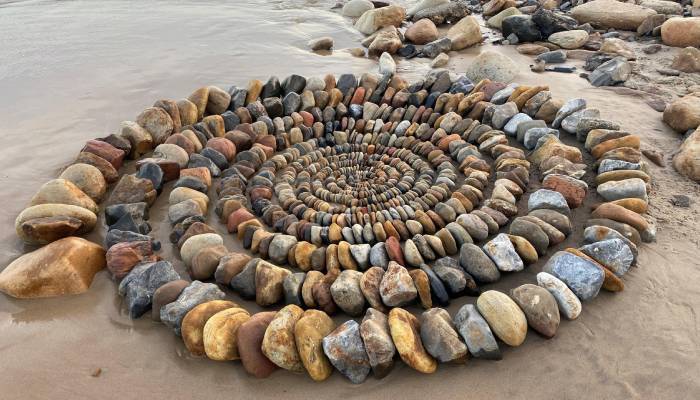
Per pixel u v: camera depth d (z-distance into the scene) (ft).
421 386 8.91
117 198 13.46
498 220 12.76
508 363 9.27
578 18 26.45
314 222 13.56
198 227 12.44
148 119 16.22
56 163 15.37
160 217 13.60
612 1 26.17
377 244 11.78
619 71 19.57
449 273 10.82
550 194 12.82
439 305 10.73
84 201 13.15
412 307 10.76
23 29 26.14
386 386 8.95
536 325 9.67
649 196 13.30
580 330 9.84
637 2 27.25
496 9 29.07
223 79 20.84
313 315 9.68
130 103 18.90
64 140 16.55
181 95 19.53
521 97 17.34
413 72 21.95
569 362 9.22
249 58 23.00
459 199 13.51
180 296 10.32
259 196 14.25
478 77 20.44
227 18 28.68
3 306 10.48
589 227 11.87
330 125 17.85
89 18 28.19
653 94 18.69
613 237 11.46
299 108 18.29
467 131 16.80
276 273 10.96
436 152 16.22
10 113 18.01
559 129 16.49
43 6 30.40
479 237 12.34
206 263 11.28
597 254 10.97
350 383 9.05
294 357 9.14
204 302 10.25
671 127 16.38
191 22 27.76
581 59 22.58
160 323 10.25
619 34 24.77
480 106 17.39
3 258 11.75
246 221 12.89
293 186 15.33
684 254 11.43
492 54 20.53
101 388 8.85
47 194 12.86
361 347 9.11
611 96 18.67
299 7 31.65
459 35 24.40
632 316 10.05
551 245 12.01
